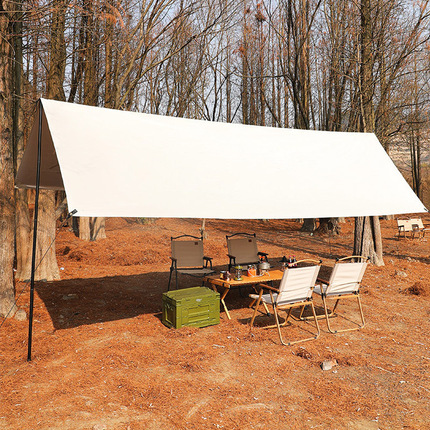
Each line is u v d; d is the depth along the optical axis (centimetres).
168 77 1833
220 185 498
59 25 755
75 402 318
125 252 1062
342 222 2145
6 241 531
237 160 560
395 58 1077
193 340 468
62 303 624
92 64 1198
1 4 527
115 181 423
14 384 347
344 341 479
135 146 488
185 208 435
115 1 776
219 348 447
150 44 1012
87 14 604
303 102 1788
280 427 291
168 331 498
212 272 686
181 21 1134
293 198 529
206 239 1446
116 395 331
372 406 325
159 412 307
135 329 505
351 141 719
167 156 501
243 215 459
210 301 530
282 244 1434
